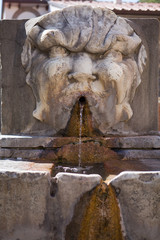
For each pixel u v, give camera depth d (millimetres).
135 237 1970
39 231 1958
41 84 2727
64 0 10430
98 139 2799
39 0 12758
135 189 1948
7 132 2988
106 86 2727
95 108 2791
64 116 2799
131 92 2943
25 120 2936
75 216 1942
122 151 2842
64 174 1952
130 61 2850
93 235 1962
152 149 2914
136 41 2791
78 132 2836
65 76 2682
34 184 1935
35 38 2709
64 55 2686
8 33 2889
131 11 7430
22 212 1952
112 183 1938
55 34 2562
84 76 2654
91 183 1926
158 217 1969
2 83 2949
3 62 2924
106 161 2723
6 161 2623
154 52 3025
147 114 3070
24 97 2914
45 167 2416
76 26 2633
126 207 1952
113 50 2725
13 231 1967
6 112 2973
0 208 1960
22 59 2842
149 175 1950
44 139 2781
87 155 2744
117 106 2854
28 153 2760
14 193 1946
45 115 2842
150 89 3061
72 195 1938
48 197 1938
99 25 2678
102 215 1938
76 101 2744
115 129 2945
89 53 2709
